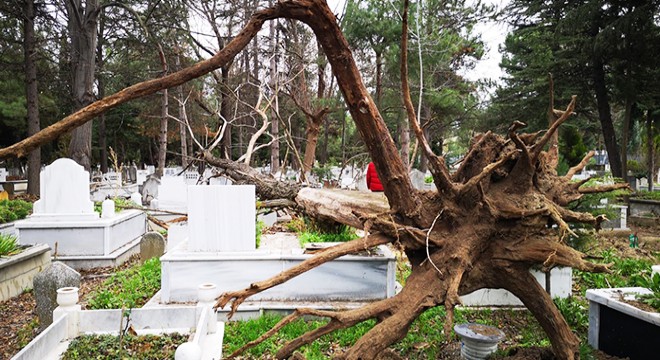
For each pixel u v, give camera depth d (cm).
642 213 1730
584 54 1681
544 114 1984
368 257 670
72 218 974
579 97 1861
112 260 959
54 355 399
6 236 838
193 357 334
